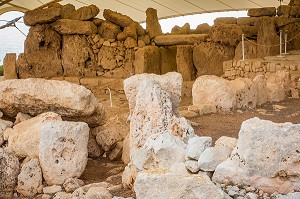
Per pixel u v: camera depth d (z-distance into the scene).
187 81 16.08
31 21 17.28
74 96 6.56
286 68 12.05
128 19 17.72
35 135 5.96
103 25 17.69
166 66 18.34
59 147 5.65
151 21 18.39
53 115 6.36
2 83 6.71
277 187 4.31
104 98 15.09
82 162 5.82
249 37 15.90
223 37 15.59
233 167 4.44
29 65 17.39
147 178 3.99
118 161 7.07
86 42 17.58
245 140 4.40
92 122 7.17
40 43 17.44
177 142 5.00
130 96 6.56
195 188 3.86
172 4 18.98
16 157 5.88
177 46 16.97
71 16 17.45
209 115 8.65
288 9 15.98
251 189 4.32
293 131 4.34
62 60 17.64
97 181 5.95
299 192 4.14
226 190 4.30
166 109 5.96
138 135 5.91
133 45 17.28
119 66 17.50
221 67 15.88
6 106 6.80
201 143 4.74
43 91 6.60
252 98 9.37
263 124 4.42
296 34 15.79
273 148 4.32
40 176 5.63
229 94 8.93
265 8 16.08
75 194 5.12
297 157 4.29
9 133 6.36
